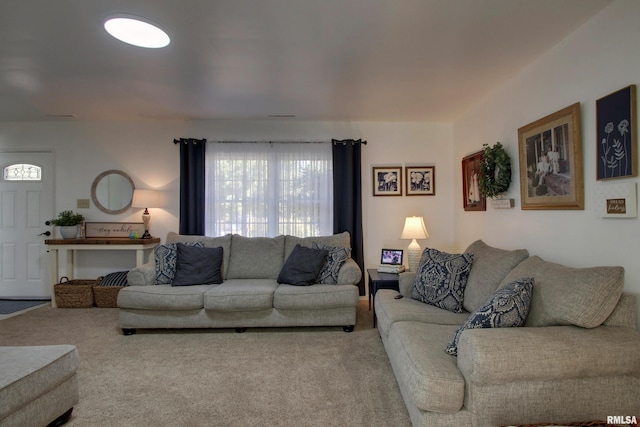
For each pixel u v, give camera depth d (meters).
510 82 2.79
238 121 4.11
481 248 2.62
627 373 1.38
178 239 3.64
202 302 2.94
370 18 1.89
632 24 1.65
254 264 3.56
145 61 2.44
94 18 1.89
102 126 4.14
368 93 3.12
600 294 1.47
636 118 1.62
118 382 2.11
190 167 4.03
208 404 1.87
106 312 3.58
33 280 4.14
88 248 3.77
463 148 3.80
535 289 1.72
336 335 2.93
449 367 1.47
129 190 4.15
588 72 1.93
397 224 4.15
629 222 1.68
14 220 4.14
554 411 1.39
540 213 2.40
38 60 2.42
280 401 1.90
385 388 2.03
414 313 2.22
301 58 2.39
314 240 3.66
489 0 1.73
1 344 2.71
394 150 4.17
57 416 1.64
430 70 2.61
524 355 1.34
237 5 1.76
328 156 4.11
